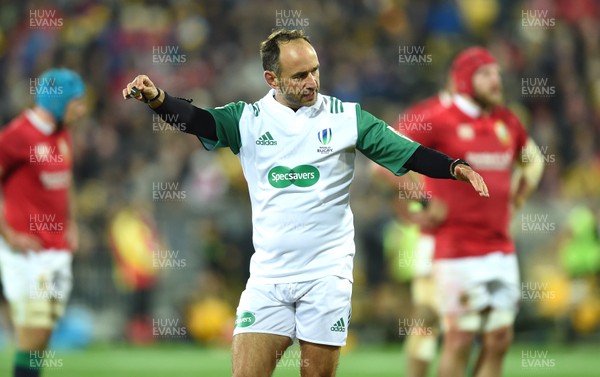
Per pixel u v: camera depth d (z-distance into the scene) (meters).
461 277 30.03
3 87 66.12
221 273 53.31
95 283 52.22
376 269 52.44
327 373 20.34
